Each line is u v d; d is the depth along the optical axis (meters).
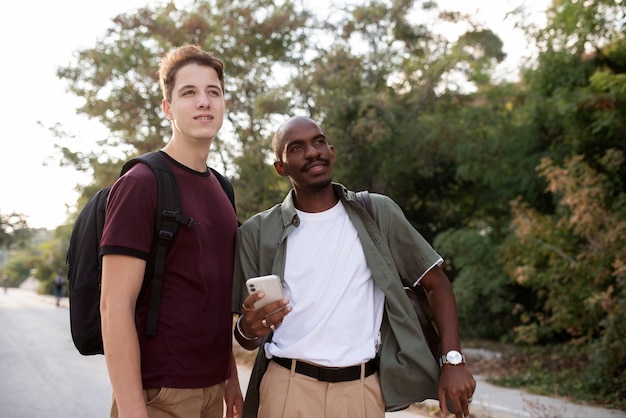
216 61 2.82
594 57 10.34
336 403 2.65
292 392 2.68
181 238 2.54
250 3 15.53
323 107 13.93
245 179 14.79
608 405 6.97
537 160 12.30
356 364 2.67
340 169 13.94
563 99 10.41
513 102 14.10
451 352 2.67
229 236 2.83
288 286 2.76
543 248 9.80
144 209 2.46
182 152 2.75
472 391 2.65
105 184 15.48
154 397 2.46
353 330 2.69
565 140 11.50
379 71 14.88
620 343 7.38
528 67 11.44
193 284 2.57
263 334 2.63
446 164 15.01
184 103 2.70
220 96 2.80
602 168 10.38
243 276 2.89
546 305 9.73
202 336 2.58
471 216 15.56
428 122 14.36
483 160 13.48
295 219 2.81
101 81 14.95
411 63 15.37
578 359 9.42
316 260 2.75
